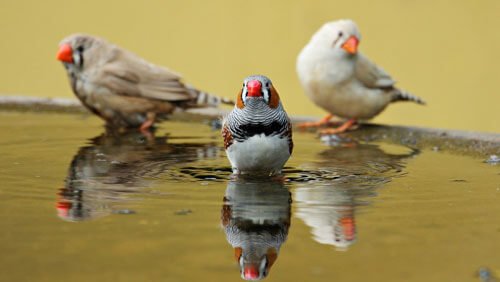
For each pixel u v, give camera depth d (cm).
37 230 574
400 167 856
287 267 505
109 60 1122
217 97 1180
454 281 482
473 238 570
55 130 1100
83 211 633
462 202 684
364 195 710
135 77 1125
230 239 561
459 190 735
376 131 1109
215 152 930
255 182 761
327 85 1166
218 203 668
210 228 587
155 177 776
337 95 1174
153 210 639
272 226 598
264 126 768
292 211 646
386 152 961
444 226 602
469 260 520
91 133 1078
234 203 668
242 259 516
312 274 491
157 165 840
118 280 473
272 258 522
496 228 597
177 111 1191
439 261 517
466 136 1038
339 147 997
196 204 663
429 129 1093
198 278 482
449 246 549
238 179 774
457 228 597
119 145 977
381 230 591
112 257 516
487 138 1020
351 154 941
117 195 692
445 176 806
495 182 774
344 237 571
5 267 493
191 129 1132
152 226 590
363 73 1175
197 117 1234
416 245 552
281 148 782
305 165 862
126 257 516
